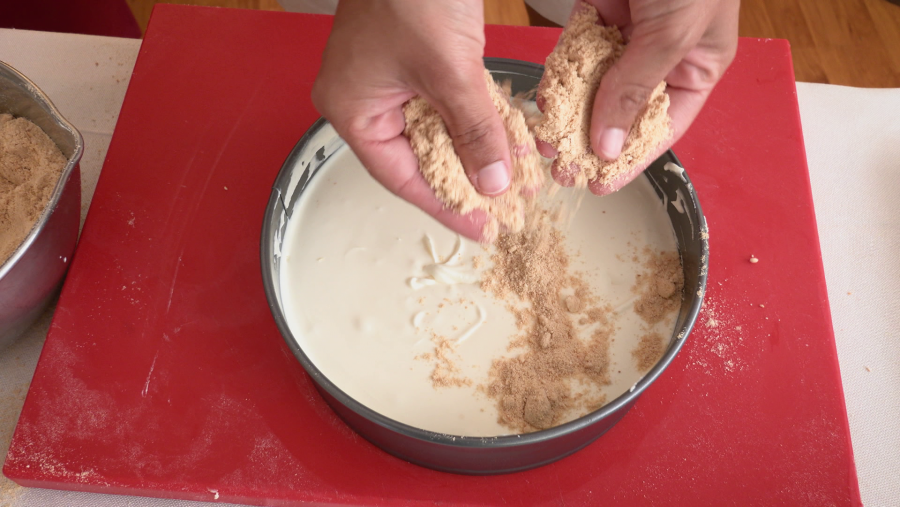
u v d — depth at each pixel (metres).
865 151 0.51
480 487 0.41
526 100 0.48
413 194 0.40
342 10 0.35
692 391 0.43
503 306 0.44
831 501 0.40
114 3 0.70
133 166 0.48
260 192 0.48
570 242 0.46
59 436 0.41
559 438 0.37
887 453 0.43
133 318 0.44
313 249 0.46
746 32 0.84
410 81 0.36
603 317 0.44
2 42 0.53
